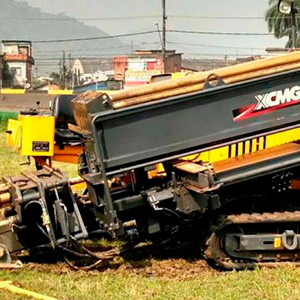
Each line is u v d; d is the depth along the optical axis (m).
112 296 5.92
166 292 6.03
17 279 6.44
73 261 7.22
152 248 7.53
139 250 7.52
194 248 7.72
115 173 6.41
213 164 6.81
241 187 6.91
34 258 7.36
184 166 6.55
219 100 6.57
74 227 6.72
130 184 6.82
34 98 25.31
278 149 7.03
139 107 6.36
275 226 6.89
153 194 6.55
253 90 6.64
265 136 7.05
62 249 7.01
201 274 6.70
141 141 6.44
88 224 7.20
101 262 7.04
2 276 6.53
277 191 7.03
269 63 6.66
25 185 6.69
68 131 8.60
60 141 8.58
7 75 66.00
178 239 7.75
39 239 6.93
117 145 6.39
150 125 6.45
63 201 6.77
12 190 6.75
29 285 6.20
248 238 6.70
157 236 7.25
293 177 7.08
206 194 6.50
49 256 7.44
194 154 6.78
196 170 6.36
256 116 6.68
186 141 6.53
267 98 6.69
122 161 6.41
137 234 7.34
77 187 8.22
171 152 6.52
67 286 6.20
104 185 6.40
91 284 6.26
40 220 6.79
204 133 6.56
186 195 6.54
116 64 53.12
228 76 6.58
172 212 6.75
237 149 7.49
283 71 6.67
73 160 8.65
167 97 6.44
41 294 5.93
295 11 8.98
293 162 6.74
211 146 6.63
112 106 6.33
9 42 70.44
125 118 6.38
